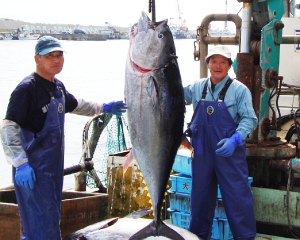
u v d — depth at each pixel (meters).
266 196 4.57
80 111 4.06
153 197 3.56
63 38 112.38
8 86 22.41
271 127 4.95
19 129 3.48
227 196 4.01
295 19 6.68
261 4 5.00
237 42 6.69
